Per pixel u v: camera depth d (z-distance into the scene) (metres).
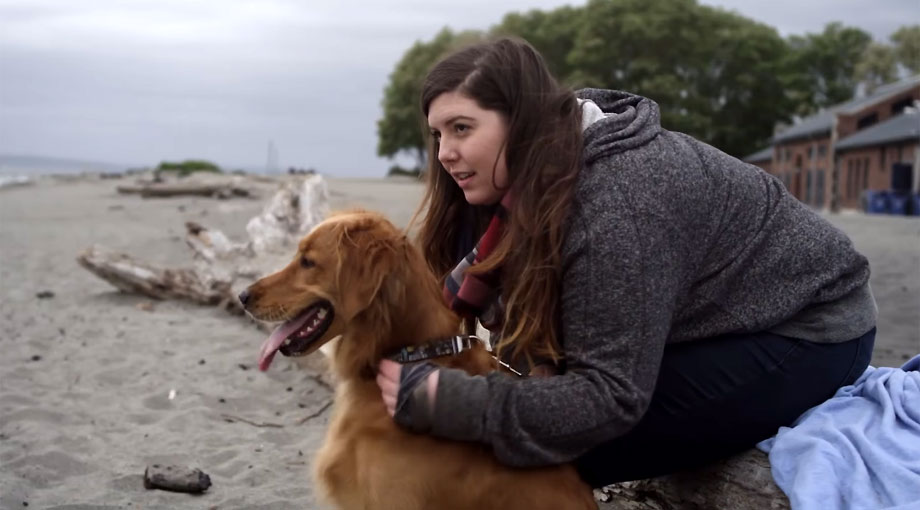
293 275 2.98
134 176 39.16
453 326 3.05
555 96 2.76
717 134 60.75
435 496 2.77
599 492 3.76
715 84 61.38
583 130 2.79
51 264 11.74
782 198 2.95
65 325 7.84
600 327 2.61
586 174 2.69
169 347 7.09
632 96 3.02
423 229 3.42
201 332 7.58
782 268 2.86
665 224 2.63
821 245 2.90
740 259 2.83
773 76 60.91
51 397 5.74
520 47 2.83
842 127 45.09
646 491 3.52
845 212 39.38
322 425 5.34
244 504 4.12
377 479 2.78
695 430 2.99
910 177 36.38
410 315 2.94
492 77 2.75
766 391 2.94
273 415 5.54
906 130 36.88
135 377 6.27
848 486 2.65
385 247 2.91
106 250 9.01
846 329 2.95
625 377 2.59
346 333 3.01
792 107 62.62
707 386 2.92
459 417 2.63
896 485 2.58
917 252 14.12
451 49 2.96
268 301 2.94
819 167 47.81
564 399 2.59
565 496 2.79
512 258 2.81
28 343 7.13
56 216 19.09
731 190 2.84
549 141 2.70
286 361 6.65
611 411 2.60
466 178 2.89
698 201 2.74
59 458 4.61
